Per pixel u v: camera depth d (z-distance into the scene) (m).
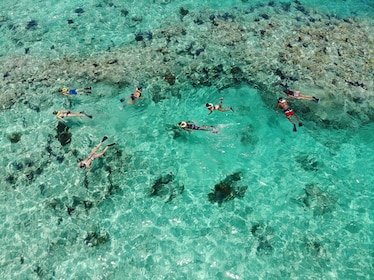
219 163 11.94
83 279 9.43
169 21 17.30
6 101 13.56
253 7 18.12
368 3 18.45
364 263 9.70
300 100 13.58
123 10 18.02
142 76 14.57
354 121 13.05
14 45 16.08
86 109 13.34
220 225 10.50
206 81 14.42
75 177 11.46
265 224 10.52
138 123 13.00
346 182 11.46
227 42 16.00
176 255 9.89
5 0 18.91
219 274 9.55
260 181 11.50
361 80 14.34
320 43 15.89
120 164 11.86
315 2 18.50
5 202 10.85
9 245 9.98
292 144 12.44
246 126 12.90
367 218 10.62
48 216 10.56
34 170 11.59
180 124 12.32
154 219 10.62
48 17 17.66
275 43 15.89
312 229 10.39
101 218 10.62
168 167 11.84
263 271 9.59
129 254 9.90
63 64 15.16
